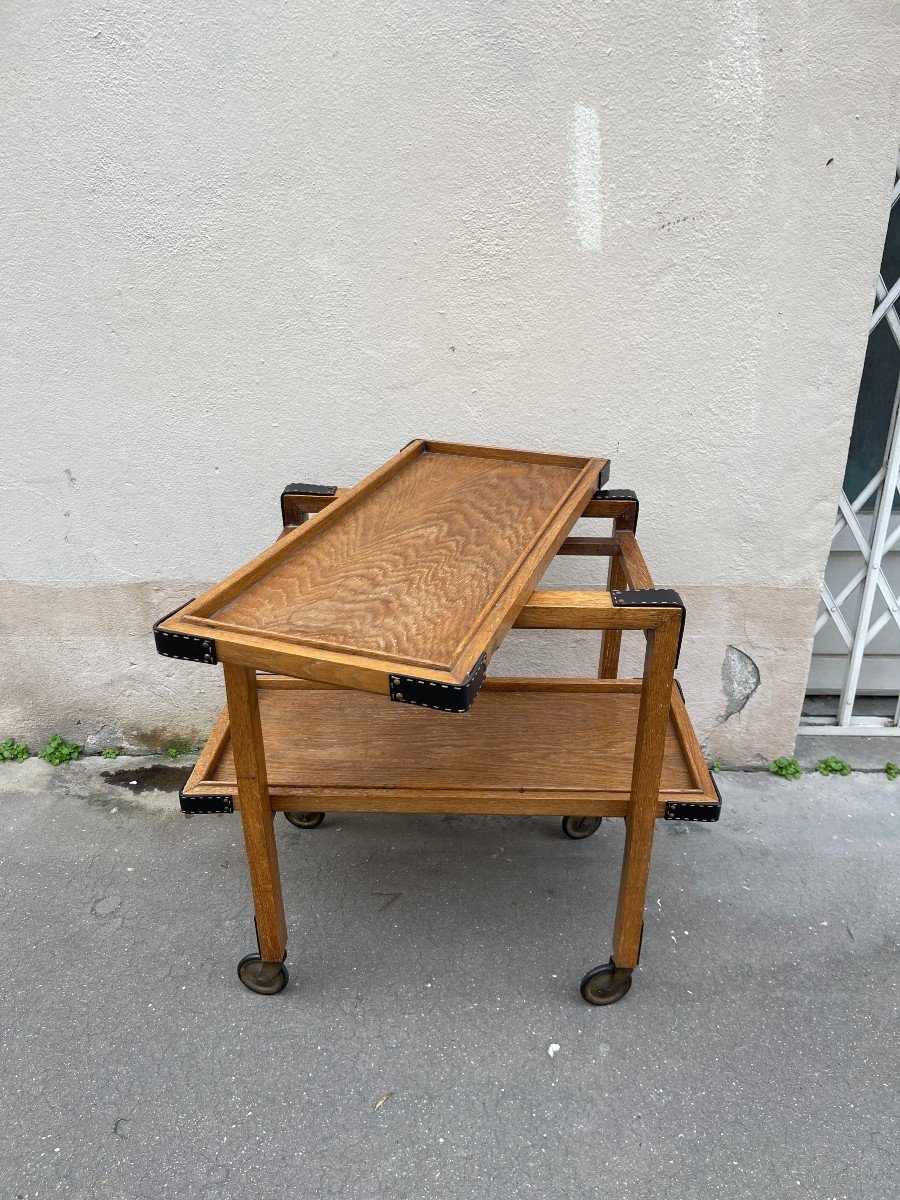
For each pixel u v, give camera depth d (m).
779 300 2.17
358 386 2.32
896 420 2.44
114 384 2.34
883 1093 1.76
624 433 2.34
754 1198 1.58
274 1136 1.69
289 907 2.25
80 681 2.77
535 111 2.00
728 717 2.73
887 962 2.08
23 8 1.95
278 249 2.17
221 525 2.51
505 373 2.28
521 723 2.11
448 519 1.82
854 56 1.92
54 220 2.16
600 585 2.57
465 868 2.39
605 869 2.39
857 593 2.91
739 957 2.10
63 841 2.49
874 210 2.07
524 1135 1.68
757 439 2.33
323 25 1.94
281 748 2.00
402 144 2.05
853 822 2.56
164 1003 1.97
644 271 2.15
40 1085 1.79
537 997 1.99
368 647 1.33
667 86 1.97
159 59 1.99
